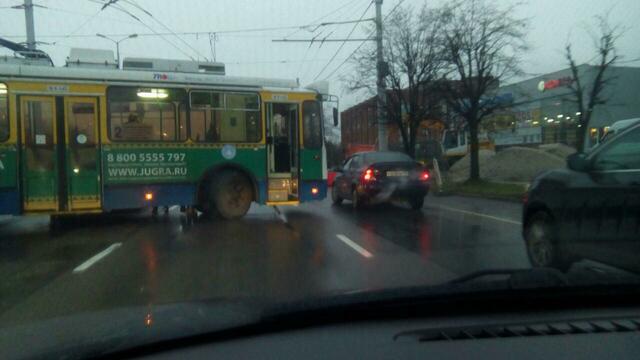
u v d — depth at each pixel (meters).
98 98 12.51
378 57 24.23
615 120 33.06
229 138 13.67
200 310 3.74
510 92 31.05
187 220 13.77
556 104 36.88
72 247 10.07
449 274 7.46
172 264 8.36
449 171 33.16
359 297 3.74
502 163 30.28
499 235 10.84
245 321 3.46
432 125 28.72
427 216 14.27
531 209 7.35
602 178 6.07
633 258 5.57
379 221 13.37
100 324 3.70
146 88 12.90
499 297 3.83
